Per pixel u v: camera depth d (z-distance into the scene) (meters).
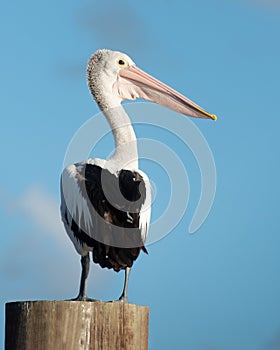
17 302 8.38
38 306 8.27
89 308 8.29
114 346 8.30
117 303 8.41
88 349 8.20
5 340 8.56
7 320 8.52
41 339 8.20
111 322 8.33
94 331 8.25
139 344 8.50
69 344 8.18
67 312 8.23
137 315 8.51
